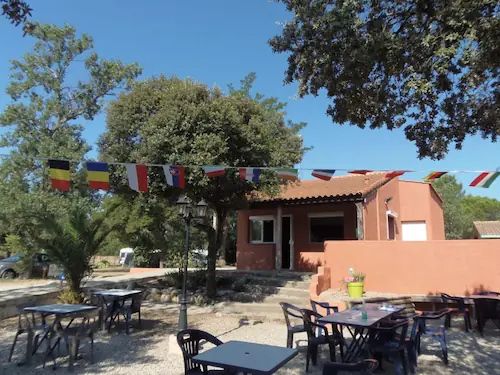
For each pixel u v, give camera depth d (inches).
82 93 904.9
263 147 430.9
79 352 281.3
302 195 589.3
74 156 705.0
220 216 510.9
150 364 253.1
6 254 895.1
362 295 395.2
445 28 228.2
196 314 428.8
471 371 237.3
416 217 794.2
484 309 321.1
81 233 433.7
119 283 543.8
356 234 579.5
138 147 426.3
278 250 596.7
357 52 241.1
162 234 824.9
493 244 379.6
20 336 324.8
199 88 433.7
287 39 267.7
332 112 285.6
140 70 948.6
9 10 201.3
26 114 839.7
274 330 351.9
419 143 287.1
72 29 875.4
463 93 275.1
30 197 668.7
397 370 216.8
